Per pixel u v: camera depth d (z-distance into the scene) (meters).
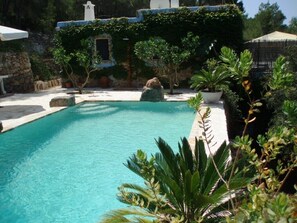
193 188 3.66
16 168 7.83
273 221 1.79
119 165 7.93
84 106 15.35
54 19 34.22
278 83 2.61
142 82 21.03
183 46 19.28
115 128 11.58
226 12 18.92
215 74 13.81
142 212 3.93
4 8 29.50
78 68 21.75
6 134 10.41
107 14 44.94
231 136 14.42
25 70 20.98
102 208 5.80
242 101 17.56
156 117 13.05
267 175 3.15
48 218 5.49
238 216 2.10
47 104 15.19
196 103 3.37
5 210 5.78
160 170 4.11
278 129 2.95
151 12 20.06
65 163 8.15
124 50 20.88
